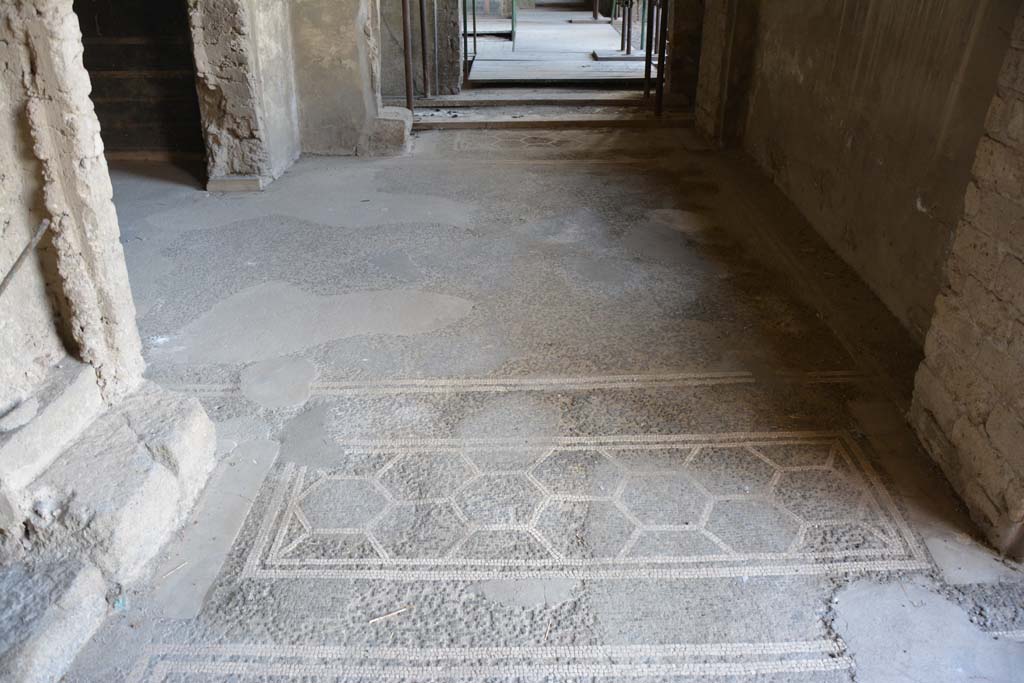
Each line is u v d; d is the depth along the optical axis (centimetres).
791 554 265
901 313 412
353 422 332
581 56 1010
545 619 243
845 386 358
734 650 232
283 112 643
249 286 449
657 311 423
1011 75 260
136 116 656
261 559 263
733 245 510
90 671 225
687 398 348
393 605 247
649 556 265
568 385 358
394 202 578
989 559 263
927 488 294
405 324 409
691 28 796
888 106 431
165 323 409
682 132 755
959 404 290
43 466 257
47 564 238
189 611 244
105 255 280
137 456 268
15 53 249
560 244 507
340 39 648
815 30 538
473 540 271
